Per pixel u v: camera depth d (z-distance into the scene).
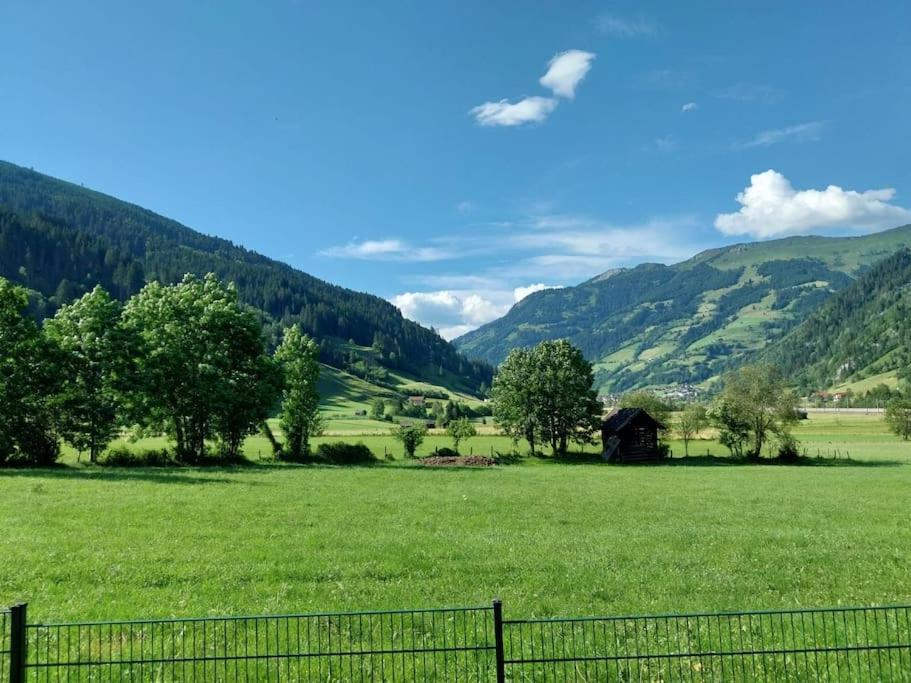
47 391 57.03
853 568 20.62
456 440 87.75
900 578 19.28
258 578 17.94
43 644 11.80
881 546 24.69
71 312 61.97
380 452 85.94
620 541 25.09
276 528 26.09
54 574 17.45
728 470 71.38
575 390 90.00
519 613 14.88
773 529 28.83
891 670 10.35
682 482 54.41
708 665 10.93
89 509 29.11
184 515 28.59
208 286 72.50
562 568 19.91
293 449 73.62
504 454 89.62
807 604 16.11
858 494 45.22
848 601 16.41
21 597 15.35
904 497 43.44
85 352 59.75
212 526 26.19
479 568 19.75
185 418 65.38
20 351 55.94
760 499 41.75
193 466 61.00
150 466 60.00
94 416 58.06
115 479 42.78
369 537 24.75
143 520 26.81
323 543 23.17
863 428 150.25
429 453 86.12
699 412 96.50
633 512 34.50
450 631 13.17
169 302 67.06
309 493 38.94
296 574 18.47
